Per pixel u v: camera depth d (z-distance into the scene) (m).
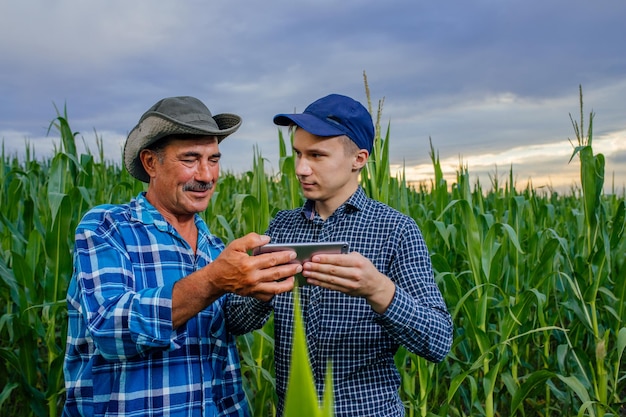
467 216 3.67
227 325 2.12
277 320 2.15
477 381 4.14
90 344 1.80
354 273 1.63
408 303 1.77
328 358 1.99
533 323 4.15
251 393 3.48
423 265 2.02
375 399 1.98
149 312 1.59
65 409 1.88
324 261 1.62
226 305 2.12
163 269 1.86
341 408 1.96
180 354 1.85
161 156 1.86
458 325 4.81
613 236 3.85
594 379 3.67
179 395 1.81
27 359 3.50
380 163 3.10
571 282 3.64
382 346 2.01
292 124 2.16
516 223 4.66
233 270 1.56
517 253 4.36
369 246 2.04
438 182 4.70
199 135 1.85
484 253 3.63
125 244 1.83
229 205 5.75
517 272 4.32
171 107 1.86
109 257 1.75
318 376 2.00
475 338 3.70
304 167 2.01
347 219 2.10
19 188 4.41
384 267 2.03
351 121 1.99
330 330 1.98
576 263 4.15
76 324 1.82
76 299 1.81
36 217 3.75
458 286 3.63
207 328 1.96
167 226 1.92
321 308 2.02
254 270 1.56
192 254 1.98
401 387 3.88
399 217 2.08
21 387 3.47
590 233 3.81
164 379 1.79
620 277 3.74
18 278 3.56
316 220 2.14
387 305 1.74
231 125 2.12
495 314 4.95
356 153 2.05
